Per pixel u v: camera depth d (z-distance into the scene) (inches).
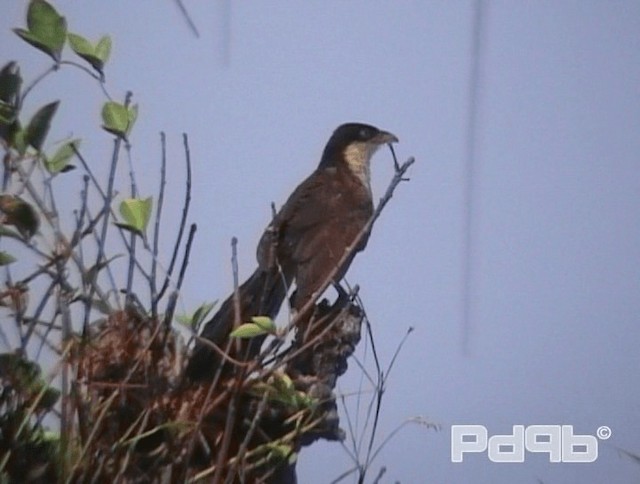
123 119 136.4
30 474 131.6
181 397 138.9
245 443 131.0
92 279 136.1
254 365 132.7
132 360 137.8
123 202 134.3
